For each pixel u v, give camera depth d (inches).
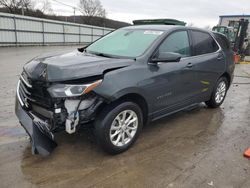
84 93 117.9
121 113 133.9
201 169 126.7
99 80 122.6
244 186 115.0
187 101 181.0
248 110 223.6
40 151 120.8
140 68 139.9
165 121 188.5
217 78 209.5
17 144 142.6
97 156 134.7
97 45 178.2
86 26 1355.8
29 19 975.6
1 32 863.1
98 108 124.2
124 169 124.4
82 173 119.9
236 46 605.9
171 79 158.4
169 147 148.4
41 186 109.6
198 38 190.1
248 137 166.7
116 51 159.0
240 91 295.3
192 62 176.7
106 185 112.2
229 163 133.3
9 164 123.8
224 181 117.9
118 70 131.0
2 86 269.0
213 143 155.9
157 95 150.8
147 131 169.3
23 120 131.8
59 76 118.2
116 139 135.7
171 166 128.5
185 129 175.3
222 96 226.1
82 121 122.0
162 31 164.2
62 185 111.0
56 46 1074.7
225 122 191.9
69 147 142.1
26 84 132.1
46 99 122.1
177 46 168.4
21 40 954.7
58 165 125.2
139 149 144.4
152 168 126.1
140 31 171.8
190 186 113.4
